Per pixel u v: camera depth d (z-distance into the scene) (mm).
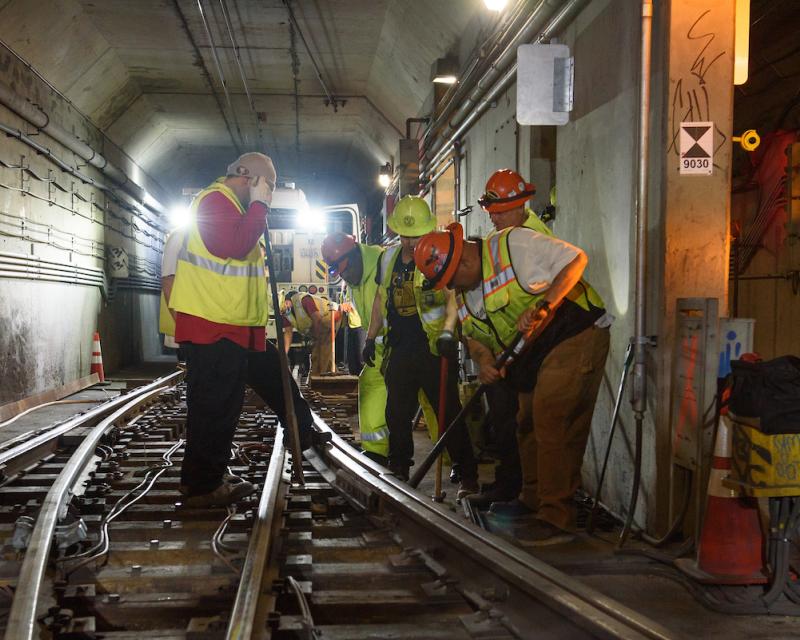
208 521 4121
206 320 4168
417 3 10797
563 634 2430
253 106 18516
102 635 2482
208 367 4219
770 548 3236
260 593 2732
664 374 4133
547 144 6699
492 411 5023
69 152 13836
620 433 4758
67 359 13766
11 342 10750
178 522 3979
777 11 6578
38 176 11977
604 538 4227
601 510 4871
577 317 3996
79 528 3609
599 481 4348
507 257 3873
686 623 3021
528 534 4016
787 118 7926
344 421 8141
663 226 4133
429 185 13258
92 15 12320
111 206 17531
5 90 10070
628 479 4617
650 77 4258
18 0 9820
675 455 3973
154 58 14852
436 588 2961
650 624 2225
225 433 4336
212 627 2545
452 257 3979
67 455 6121
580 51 5406
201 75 16141
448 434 4602
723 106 4145
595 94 5094
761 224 8602
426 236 4066
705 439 3674
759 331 8742
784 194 8117
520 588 2654
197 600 2816
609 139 4848
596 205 5086
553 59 5562
